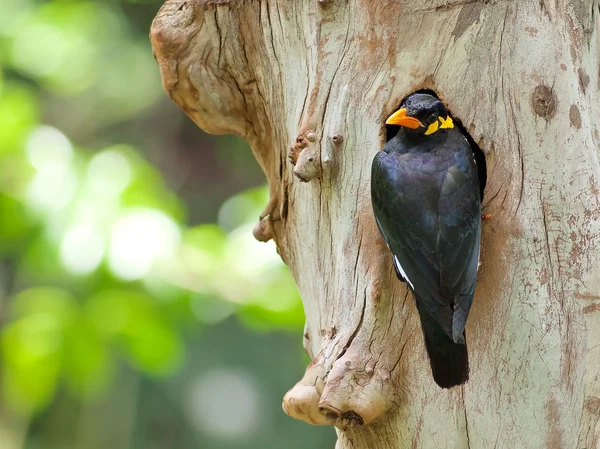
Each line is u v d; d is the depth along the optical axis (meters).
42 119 23.50
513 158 9.41
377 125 9.81
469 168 9.16
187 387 24.33
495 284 9.26
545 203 9.29
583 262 9.23
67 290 15.43
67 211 15.09
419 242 8.88
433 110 9.21
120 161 15.68
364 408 9.30
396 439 9.55
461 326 8.34
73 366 15.53
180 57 11.06
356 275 9.76
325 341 9.84
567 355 9.16
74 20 19.55
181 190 25.69
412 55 9.75
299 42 10.43
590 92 9.84
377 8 9.84
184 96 11.29
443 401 9.35
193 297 15.35
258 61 10.89
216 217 25.56
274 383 24.70
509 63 9.48
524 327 9.17
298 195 10.58
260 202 16.56
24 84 22.42
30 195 15.16
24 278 18.91
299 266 10.88
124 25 23.14
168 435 24.16
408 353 9.48
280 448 24.20
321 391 9.58
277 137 10.95
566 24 9.67
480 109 9.53
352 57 9.95
